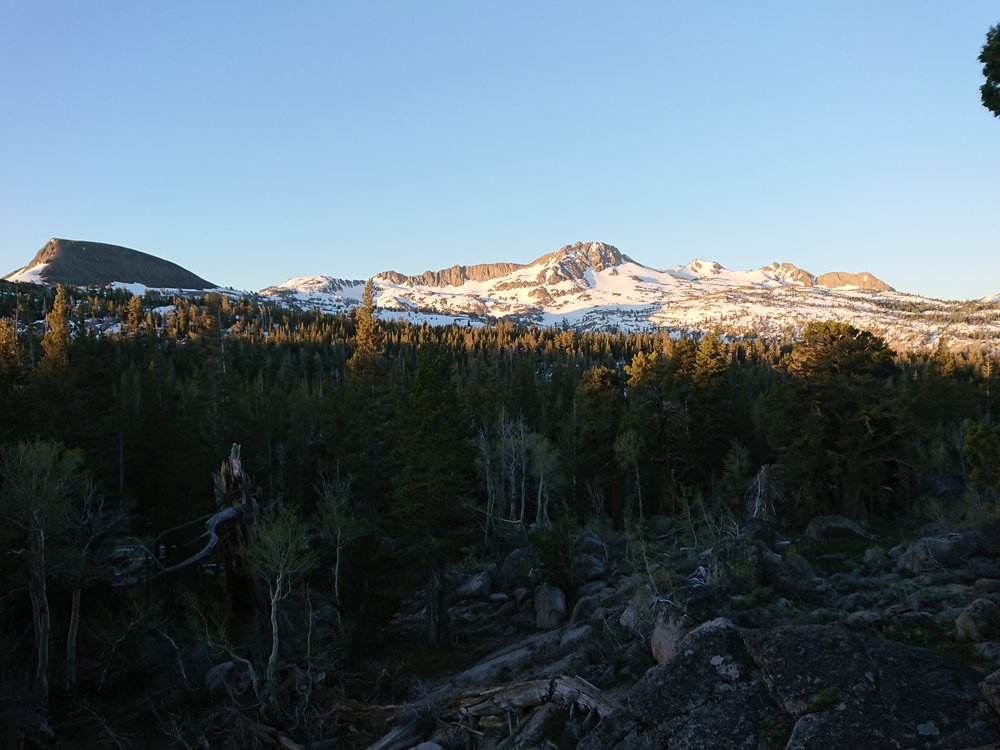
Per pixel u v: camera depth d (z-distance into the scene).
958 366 112.00
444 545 30.36
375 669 27.28
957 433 52.12
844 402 43.78
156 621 27.78
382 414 49.75
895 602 20.11
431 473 31.00
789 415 46.62
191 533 39.91
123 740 22.70
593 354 169.38
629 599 25.22
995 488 28.52
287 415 72.19
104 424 46.50
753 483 44.47
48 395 48.03
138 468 44.81
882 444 44.19
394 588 30.78
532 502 64.44
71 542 28.36
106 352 67.81
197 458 44.50
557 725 16.31
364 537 30.44
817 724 11.14
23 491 24.88
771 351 165.00
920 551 25.83
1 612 30.06
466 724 18.56
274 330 182.50
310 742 20.28
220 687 24.45
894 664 12.01
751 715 11.98
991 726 10.38
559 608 31.39
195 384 74.62
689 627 17.50
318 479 53.69
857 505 43.38
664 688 13.20
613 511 53.69
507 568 41.31
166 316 196.25
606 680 18.33
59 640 31.06
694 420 56.75
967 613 15.09
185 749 21.47
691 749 11.70
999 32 12.30
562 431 63.12
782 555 30.23
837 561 31.86
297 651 24.03
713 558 23.09
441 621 31.14
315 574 34.06
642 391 56.75
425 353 32.12
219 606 25.59
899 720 10.87
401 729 20.03
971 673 11.84
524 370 81.94
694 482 55.88
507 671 23.80
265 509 27.75
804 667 12.41
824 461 43.25
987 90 12.54
